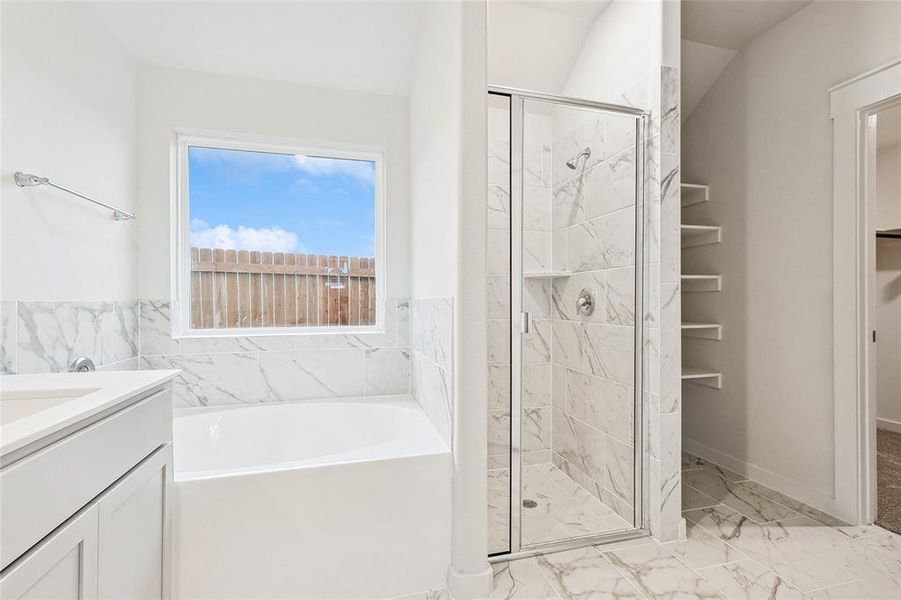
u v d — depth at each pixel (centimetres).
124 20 199
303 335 246
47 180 147
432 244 203
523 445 192
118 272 205
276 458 227
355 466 156
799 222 234
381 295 267
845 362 211
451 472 167
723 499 235
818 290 225
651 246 197
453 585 160
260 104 240
